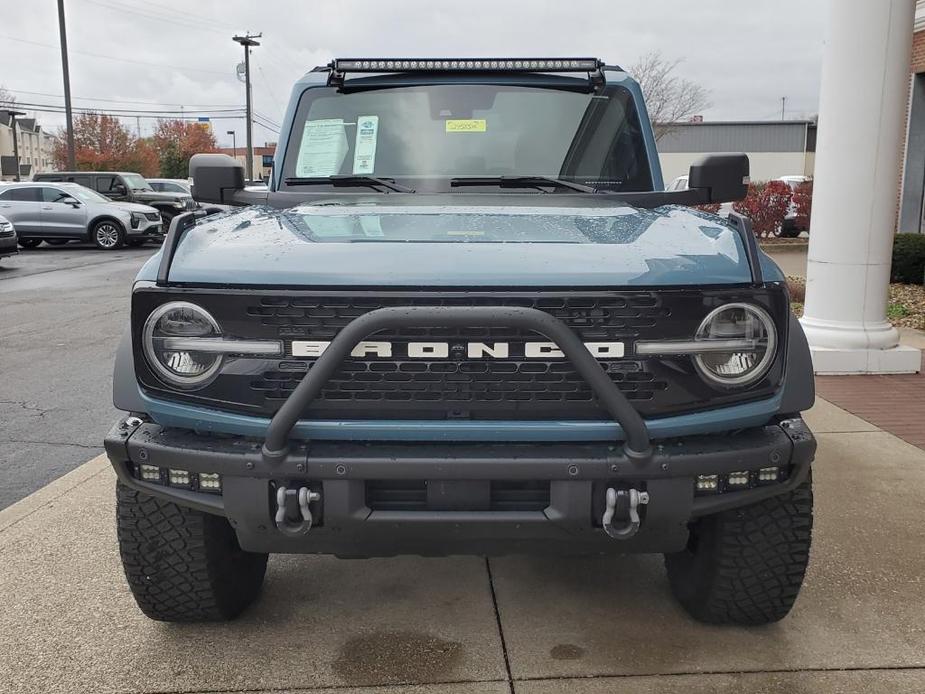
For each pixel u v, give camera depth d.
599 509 2.59
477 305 2.54
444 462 2.52
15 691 2.83
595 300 2.56
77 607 3.39
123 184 26.81
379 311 2.45
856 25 6.74
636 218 3.26
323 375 2.47
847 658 3.01
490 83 4.10
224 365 2.62
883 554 3.82
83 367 8.19
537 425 2.58
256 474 2.56
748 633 3.18
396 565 3.80
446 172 3.94
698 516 2.67
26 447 5.69
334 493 2.55
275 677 2.90
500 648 3.08
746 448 2.61
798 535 2.93
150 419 2.81
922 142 14.92
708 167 3.75
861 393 6.66
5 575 3.66
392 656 3.03
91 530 4.13
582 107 4.07
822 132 7.18
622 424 2.50
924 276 12.44
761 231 21.53
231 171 3.83
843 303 7.27
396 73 4.14
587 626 3.24
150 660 3.01
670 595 3.49
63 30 34.72
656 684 2.85
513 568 3.77
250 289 2.59
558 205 3.59
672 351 2.58
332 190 3.93
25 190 22.62
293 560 3.86
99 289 14.18
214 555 3.04
